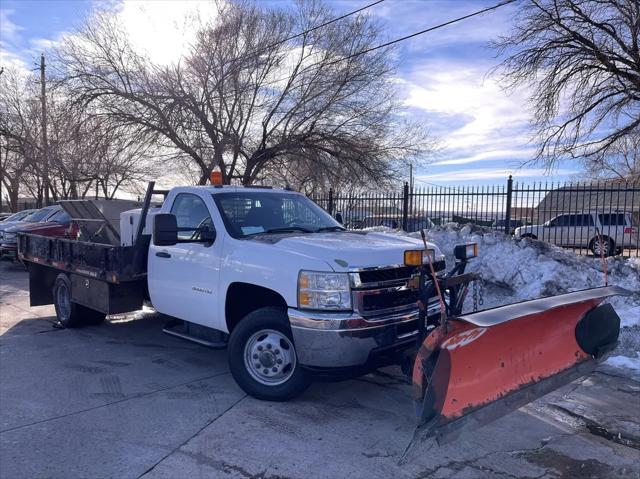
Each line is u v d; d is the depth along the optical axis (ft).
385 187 65.16
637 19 45.98
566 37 47.96
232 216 19.01
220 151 63.05
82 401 17.25
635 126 50.19
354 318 15.02
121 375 19.93
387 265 15.84
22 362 21.54
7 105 100.94
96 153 64.85
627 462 13.46
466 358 12.39
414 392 12.01
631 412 16.52
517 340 13.71
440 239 37.68
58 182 112.16
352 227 51.34
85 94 62.54
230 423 15.51
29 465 13.02
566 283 30.53
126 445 14.12
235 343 17.20
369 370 15.52
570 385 18.83
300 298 15.47
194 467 13.00
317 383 18.95
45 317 30.76
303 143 64.49
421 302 14.53
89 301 24.54
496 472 12.91
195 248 19.19
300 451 13.85
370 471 12.89
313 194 68.64
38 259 28.89
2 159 109.91
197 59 62.44
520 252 33.40
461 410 12.34
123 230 24.08
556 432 15.12
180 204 20.62
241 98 64.34
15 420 15.70
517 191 41.91
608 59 47.55
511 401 13.43
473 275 15.66
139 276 22.18
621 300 27.89
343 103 63.72
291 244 16.65
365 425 15.46
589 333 15.92
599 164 53.88
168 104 61.77
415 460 13.41
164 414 16.16
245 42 63.67
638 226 48.08
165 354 22.84
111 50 62.75
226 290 17.71
